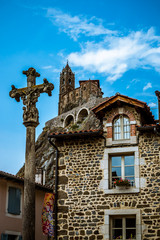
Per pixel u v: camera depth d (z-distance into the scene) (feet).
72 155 52.37
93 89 313.73
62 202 50.34
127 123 52.24
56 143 53.67
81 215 49.06
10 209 56.85
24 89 37.42
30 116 35.40
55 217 49.78
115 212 47.73
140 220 46.47
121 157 51.03
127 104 52.47
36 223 63.62
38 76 38.45
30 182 33.35
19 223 58.75
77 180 50.88
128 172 49.98
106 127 52.47
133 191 47.83
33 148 34.58
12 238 57.11
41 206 66.28
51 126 242.58
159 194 46.96
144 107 50.78
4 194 56.03
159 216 46.01
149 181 47.91
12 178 56.49
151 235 45.57
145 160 49.08
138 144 50.08
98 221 48.14
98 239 47.39
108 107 53.26
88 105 226.38
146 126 49.14
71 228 48.85
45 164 166.61
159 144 49.24
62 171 51.90
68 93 329.11
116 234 47.67
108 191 48.85
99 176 50.16
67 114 237.45
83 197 49.80
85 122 208.03
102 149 51.34
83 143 52.49
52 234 48.11
